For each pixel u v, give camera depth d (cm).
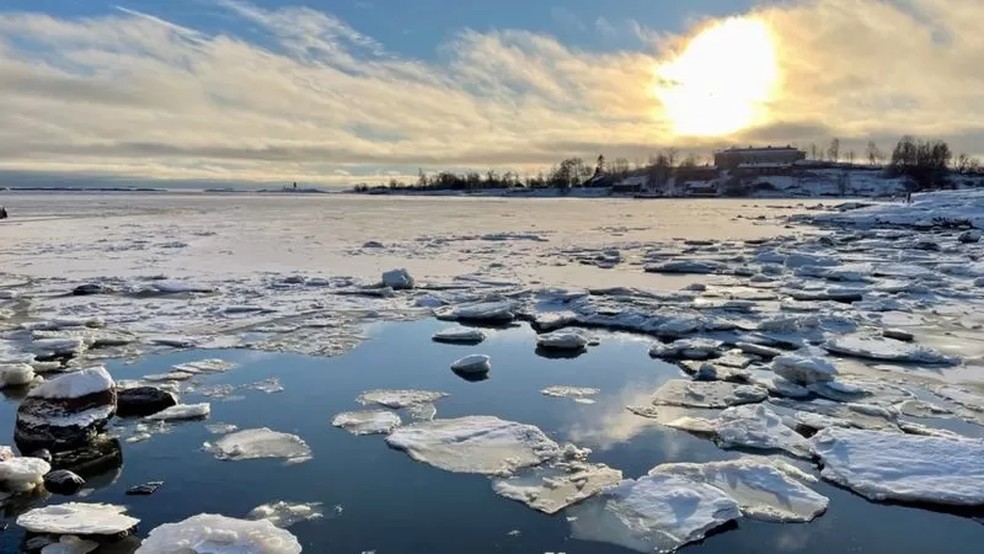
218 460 629
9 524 514
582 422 729
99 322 1176
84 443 661
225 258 2153
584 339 1035
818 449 635
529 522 522
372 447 659
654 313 1215
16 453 645
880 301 1370
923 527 517
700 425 712
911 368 913
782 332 1100
